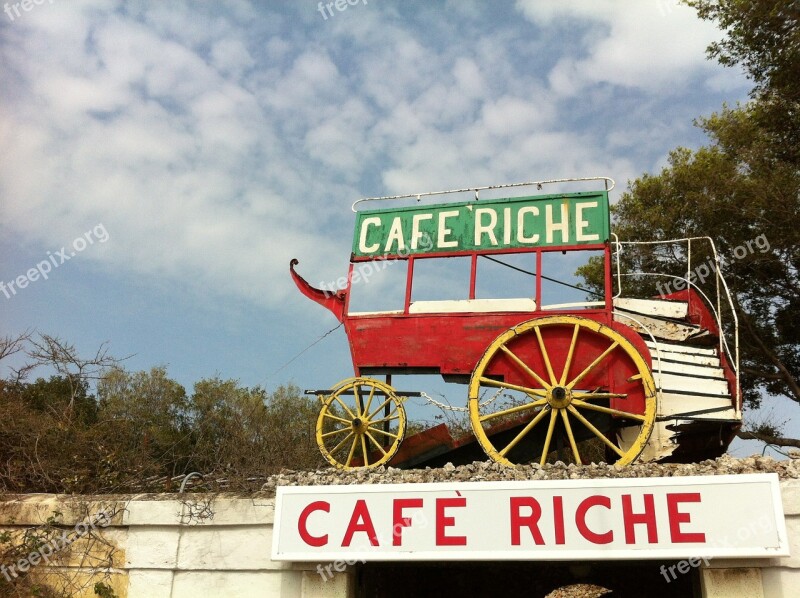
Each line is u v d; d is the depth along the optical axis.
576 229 11.84
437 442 12.20
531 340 11.30
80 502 10.39
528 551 8.68
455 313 11.83
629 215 22.92
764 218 19.61
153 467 12.16
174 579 9.87
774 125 19.52
